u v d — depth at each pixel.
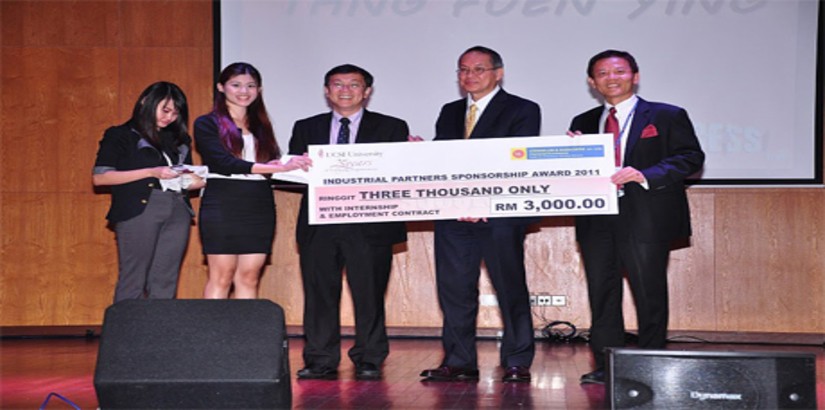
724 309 6.25
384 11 6.40
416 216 4.23
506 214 4.16
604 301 4.22
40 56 6.66
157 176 4.15
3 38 6.67
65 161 6.65
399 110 6.39
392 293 6.50
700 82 6.20
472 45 6.34
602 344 4.22
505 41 6.33
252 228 4.40
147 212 4.20
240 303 2.82
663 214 4.09
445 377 4.34
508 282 4.29
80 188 6.64
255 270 4.47
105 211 6.64
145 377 2.73
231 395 2.74
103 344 2.78
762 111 6.16
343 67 4.46
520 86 6.31
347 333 6.51
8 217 6.66
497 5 6.33
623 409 2.88
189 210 4.38
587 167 4.10
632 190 4.12
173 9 6.61
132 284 4.25
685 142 4.09
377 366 4.53
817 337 6.16
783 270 6.20
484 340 6.34
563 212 4.11
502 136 4.30
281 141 6.45
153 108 4.25
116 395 2.74
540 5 6.30
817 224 6.17
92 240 6.64
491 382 4.29
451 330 4.39
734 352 2.83
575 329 6.28
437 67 6.37
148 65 6.62
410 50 6.39
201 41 6.60
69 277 6.64
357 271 4.51
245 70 4.39
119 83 6.62
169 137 4.34
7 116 6.66
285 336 2.85
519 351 4.32
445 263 4.39
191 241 6.56
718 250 6.26
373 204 4.24
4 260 6.66
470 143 4.20
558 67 6.29
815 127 6.12
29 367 4.86
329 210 4.26
